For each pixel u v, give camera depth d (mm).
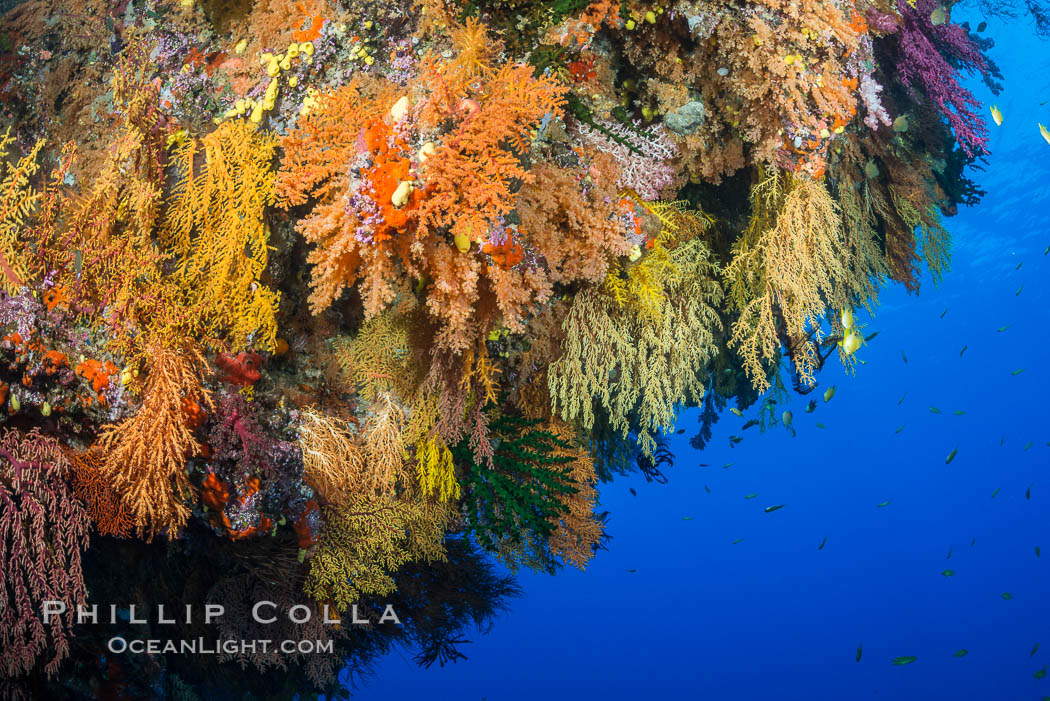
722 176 4848
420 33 3701
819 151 4246
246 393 3654
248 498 3656
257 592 4527
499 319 3740
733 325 4668
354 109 3203
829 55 4051
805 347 5426
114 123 3850
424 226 2990
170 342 3418
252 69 3705
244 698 5461
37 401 3348
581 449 5188
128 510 3537
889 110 5293
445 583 5730
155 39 3869
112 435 3379
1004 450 39500
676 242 4621
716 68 4137
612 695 33875
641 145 4121
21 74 4012
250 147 3479
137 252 3416
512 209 3318
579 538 5242
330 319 4082
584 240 3832
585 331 4352
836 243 4547
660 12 3984
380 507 4180
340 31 3676
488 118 3113
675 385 4703
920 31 5199
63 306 3359
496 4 3850
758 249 4586
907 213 5496
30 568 3340
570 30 3912
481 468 4680
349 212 3035
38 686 4082
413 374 4090
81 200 3420
